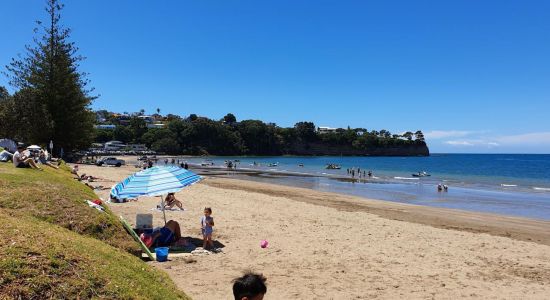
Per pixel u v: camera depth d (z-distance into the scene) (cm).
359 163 11869
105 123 18225
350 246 1202
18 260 344
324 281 878
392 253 1139
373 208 2270
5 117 5050
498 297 818
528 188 4197
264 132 18262
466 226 1761
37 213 838
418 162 13138
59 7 5125
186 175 1159
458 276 948
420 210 2295
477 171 8019
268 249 1134
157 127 16900
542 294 845
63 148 5422
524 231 1680
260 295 324
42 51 5156
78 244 443
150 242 1082
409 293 823
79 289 346
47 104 5159
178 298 438
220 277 872
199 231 1351
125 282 388
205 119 16562
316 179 4978
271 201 2241
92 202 1017
